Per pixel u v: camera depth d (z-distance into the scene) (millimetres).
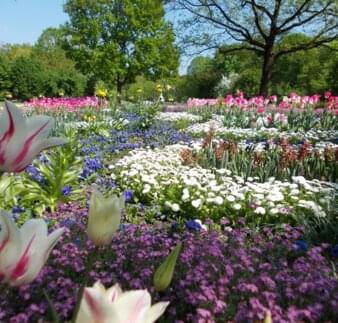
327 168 8078
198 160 9062
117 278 3406
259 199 6074
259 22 35562
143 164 8227
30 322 2723
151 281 3312
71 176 6336
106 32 51219
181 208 6273
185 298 3016
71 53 51500
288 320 2777
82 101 21297
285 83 58375
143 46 50719
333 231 5125
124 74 51219
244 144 11016
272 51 36844
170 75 53375
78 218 5059
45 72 48438
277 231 5480
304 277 3473
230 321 2803
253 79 56938
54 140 1130
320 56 45781
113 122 16641
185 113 22953
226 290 3131
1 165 1082
